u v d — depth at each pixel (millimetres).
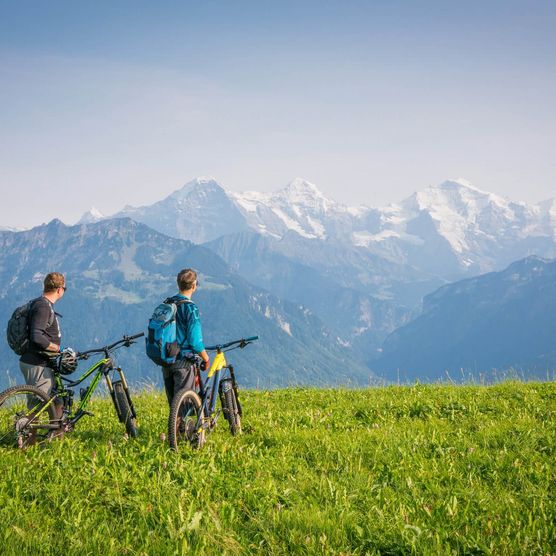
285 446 9672
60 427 9523
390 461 8852
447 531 6355
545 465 8602
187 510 6594
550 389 16219
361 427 11703
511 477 8250
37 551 5590
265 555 5875
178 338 9594
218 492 7305
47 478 7586
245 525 6504
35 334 9328
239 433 10664
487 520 6637
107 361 10273
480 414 12805
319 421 12266
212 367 10367
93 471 7793
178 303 9719
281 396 17297
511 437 10391
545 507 7008
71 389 10109
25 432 9062
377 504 7113
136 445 9234
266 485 7492
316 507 6812
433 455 9305
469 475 8188
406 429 11320
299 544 5984
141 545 5797
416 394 16141
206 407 9961
